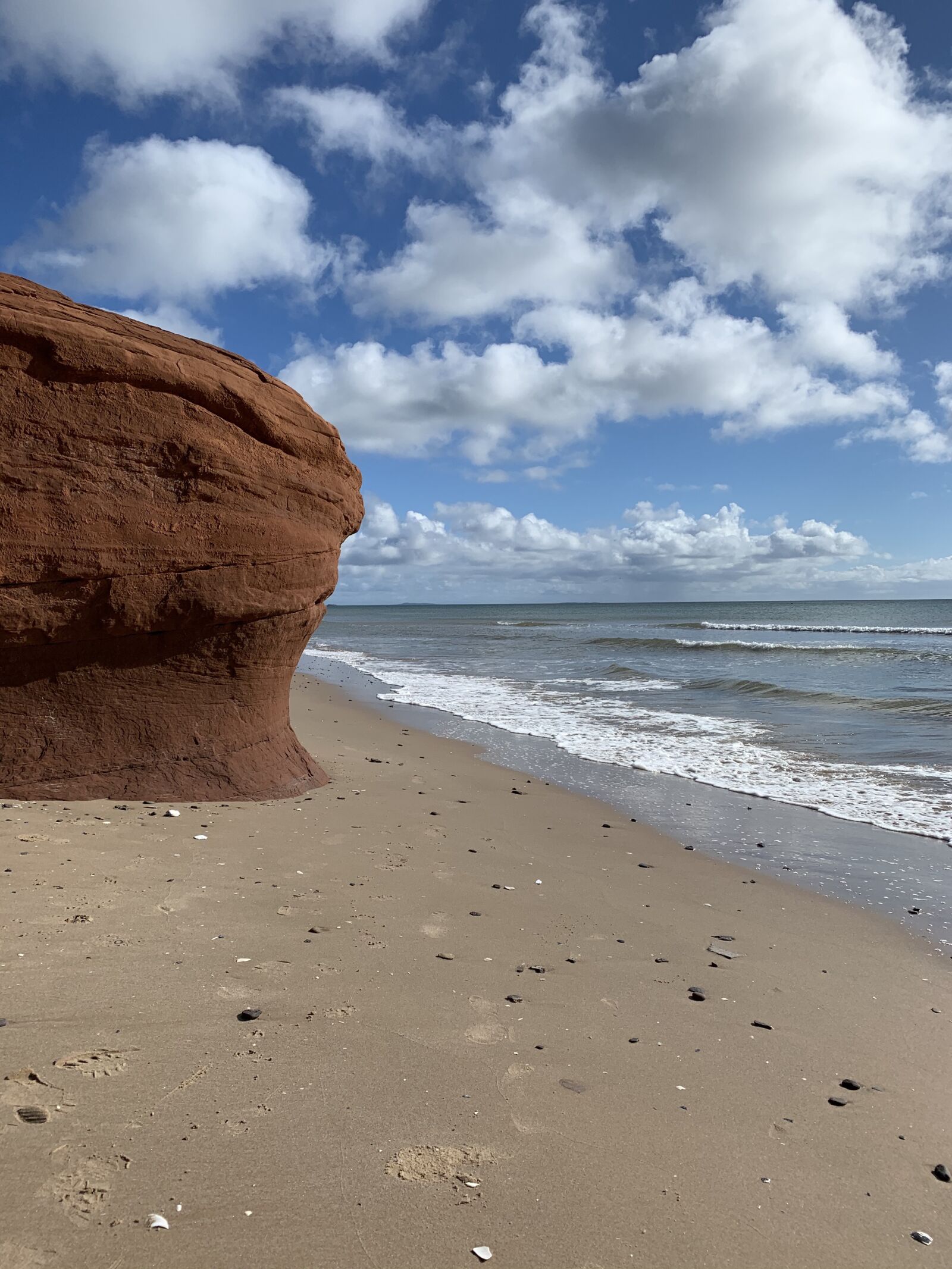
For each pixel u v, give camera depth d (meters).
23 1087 2.63
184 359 6.56
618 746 12.22
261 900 4.73
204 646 7.05
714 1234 2.34
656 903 5.66
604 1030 3.61
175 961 3.72
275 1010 3.38
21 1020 3.03
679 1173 2.61
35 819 5.73
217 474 6.73
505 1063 3.19
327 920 4.55
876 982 4.50
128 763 6.79
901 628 50.22
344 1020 3.38
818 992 4.30
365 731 13.30
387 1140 2.60
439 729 13.94
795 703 16.75
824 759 11.16
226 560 6.86
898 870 6.65
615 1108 2.96
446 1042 3.31
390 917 4.74
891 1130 2.99
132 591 6.42
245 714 7.56
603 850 6.97
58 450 6.04
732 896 5.95
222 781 7.17
